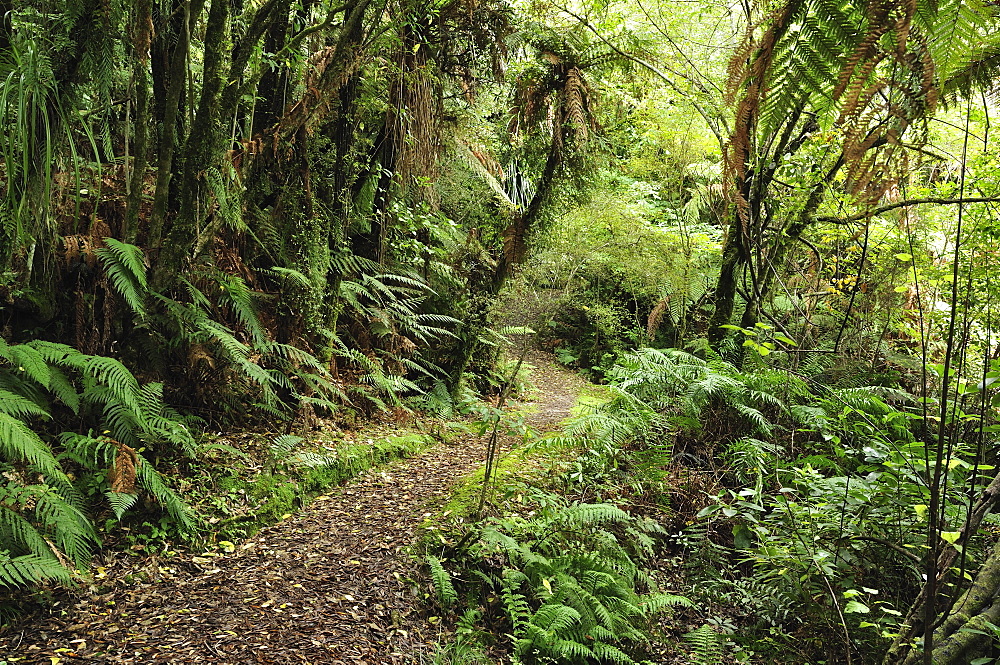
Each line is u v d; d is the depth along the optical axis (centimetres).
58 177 445
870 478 390
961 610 264
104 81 425
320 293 594
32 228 411
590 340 1220
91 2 397
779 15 81
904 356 666
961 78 80
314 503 495
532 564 419
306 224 586
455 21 630
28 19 396
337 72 539
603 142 754
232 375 539
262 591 375
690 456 535
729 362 644
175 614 344
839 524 379
